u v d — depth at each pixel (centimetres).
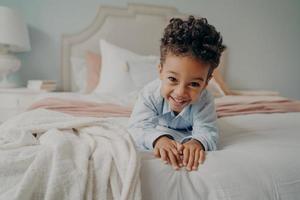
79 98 191
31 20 254
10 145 67
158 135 82
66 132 81
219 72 293
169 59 76
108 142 71
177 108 87
